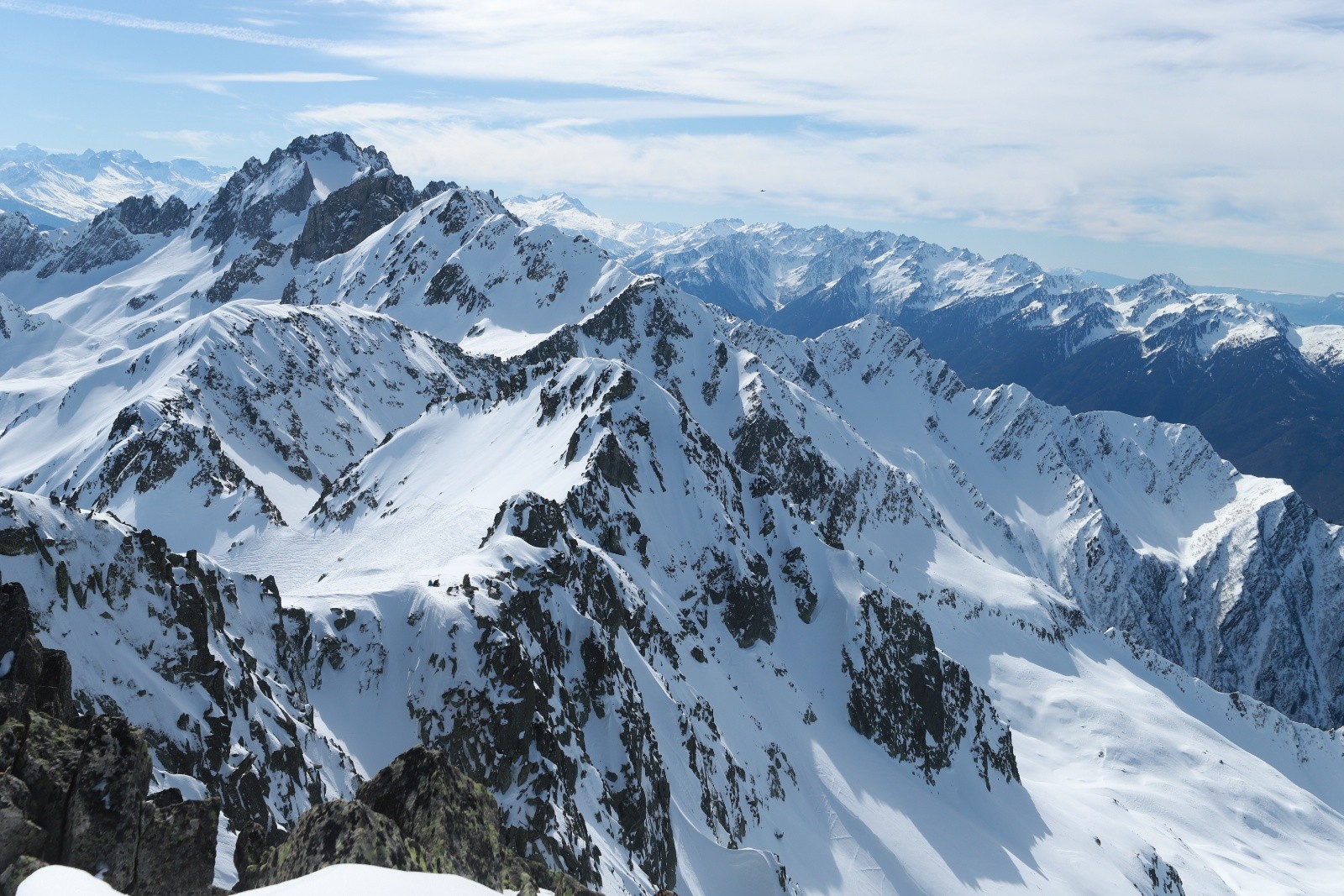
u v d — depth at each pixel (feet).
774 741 438.81
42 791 68.59
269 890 56.13
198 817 73.97
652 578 478.18
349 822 69.41
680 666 430.61
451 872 74.08
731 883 314.76
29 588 181.98
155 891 70.18
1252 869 639.76
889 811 438.40
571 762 279.90
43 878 53.42
